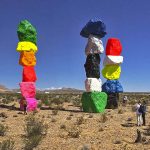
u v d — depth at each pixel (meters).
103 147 16.14
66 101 51.97
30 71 33.97
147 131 19.92
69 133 19.08
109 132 20.30
